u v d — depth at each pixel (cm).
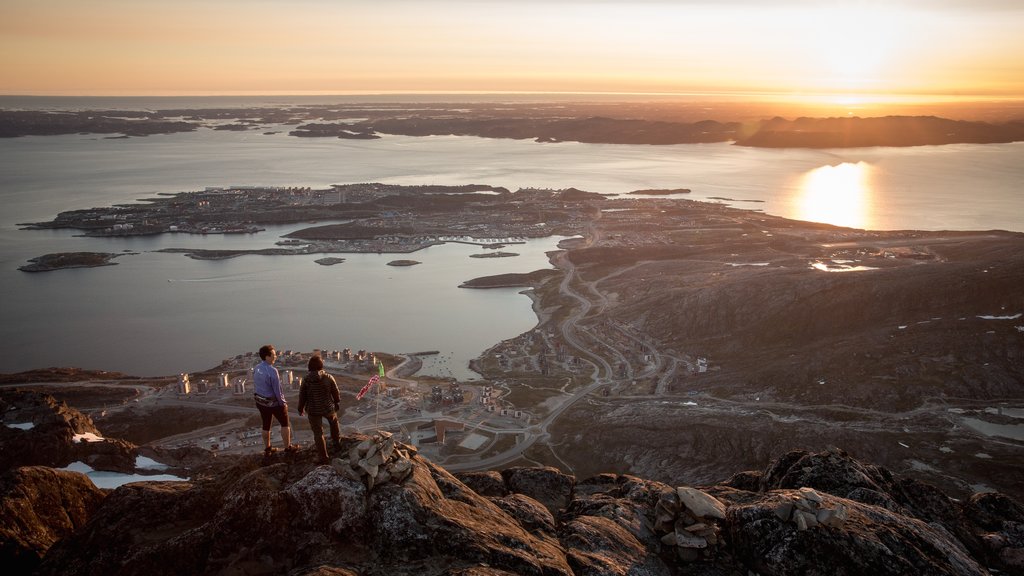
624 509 2019
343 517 1662
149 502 1817
